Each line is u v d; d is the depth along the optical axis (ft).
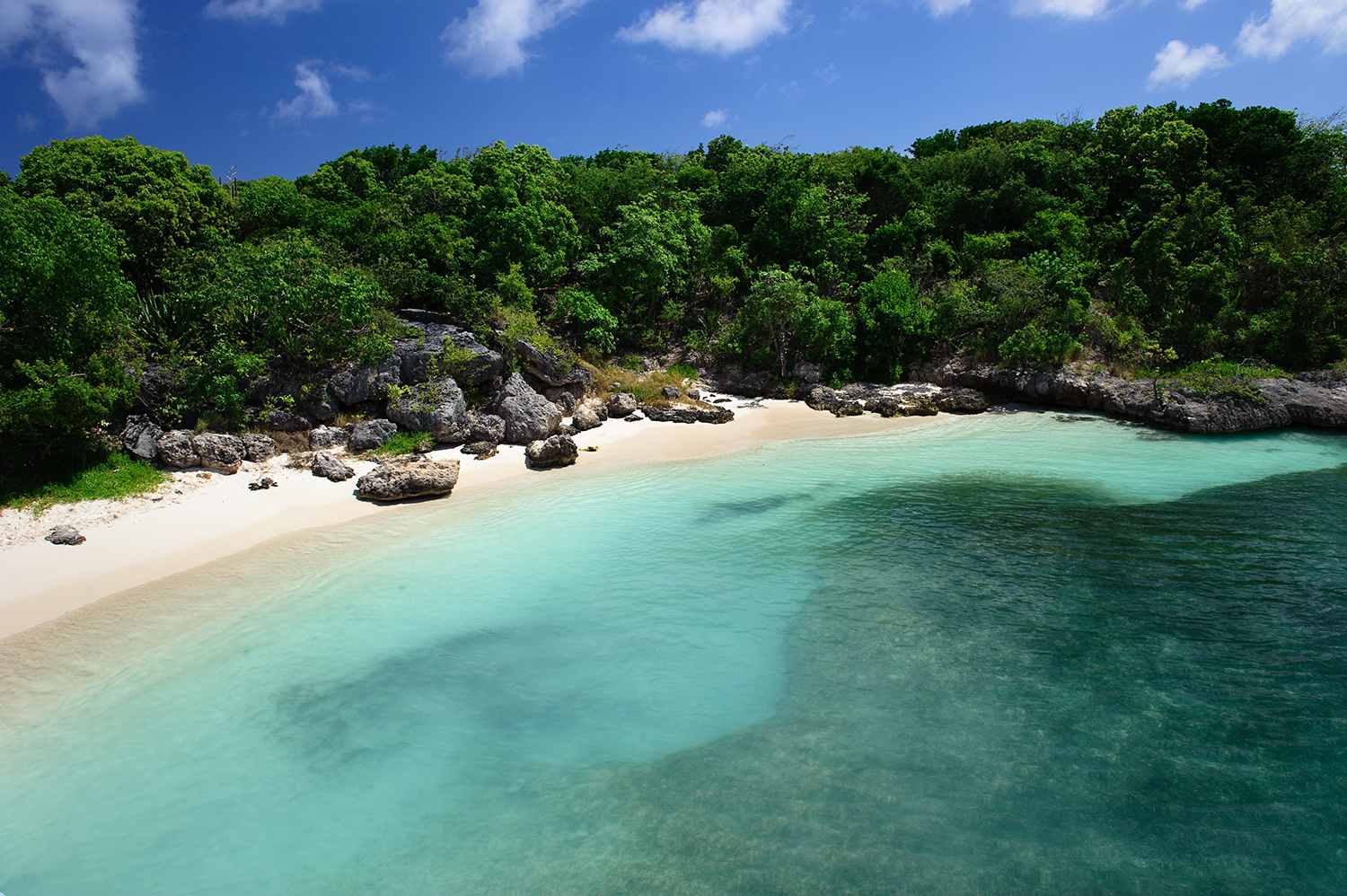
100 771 36.40
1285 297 131.85
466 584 56.49
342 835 32.30
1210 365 125.29
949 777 34.76
